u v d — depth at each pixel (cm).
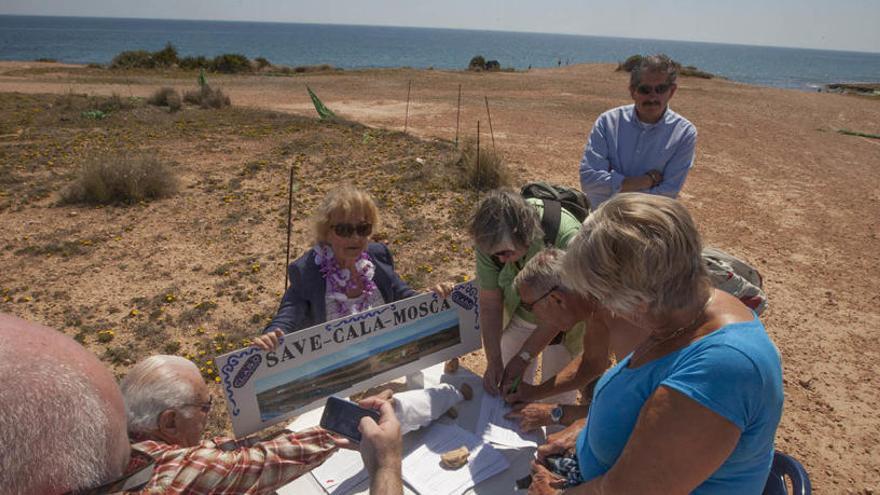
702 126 1877
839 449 390
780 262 744
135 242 711
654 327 141
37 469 94
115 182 863
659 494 130
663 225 128
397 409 228
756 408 127
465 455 221
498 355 278
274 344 221
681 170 384
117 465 111
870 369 494
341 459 223
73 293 573
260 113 1780
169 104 1873
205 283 599
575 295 230
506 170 1020
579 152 1388
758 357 127
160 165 926
